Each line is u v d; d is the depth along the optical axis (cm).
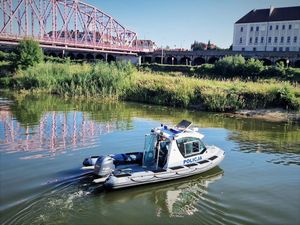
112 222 916
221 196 1123
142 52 9350
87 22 9244
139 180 1145
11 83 4309
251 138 1973
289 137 2022
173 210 1007
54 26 8256
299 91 3053
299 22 9081
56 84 3903
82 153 1505
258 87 3198
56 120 2255
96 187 1122
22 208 964
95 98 3469
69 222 902
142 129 2039
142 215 966
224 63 5750
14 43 5997
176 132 1299
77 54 10031
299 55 6362
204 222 937
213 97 2998
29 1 7400
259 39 9869
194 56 8275
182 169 1239
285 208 1047
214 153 1416
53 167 1302
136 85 3600
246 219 966
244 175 1331
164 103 3272
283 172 1378
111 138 1794
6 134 1825
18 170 1262
